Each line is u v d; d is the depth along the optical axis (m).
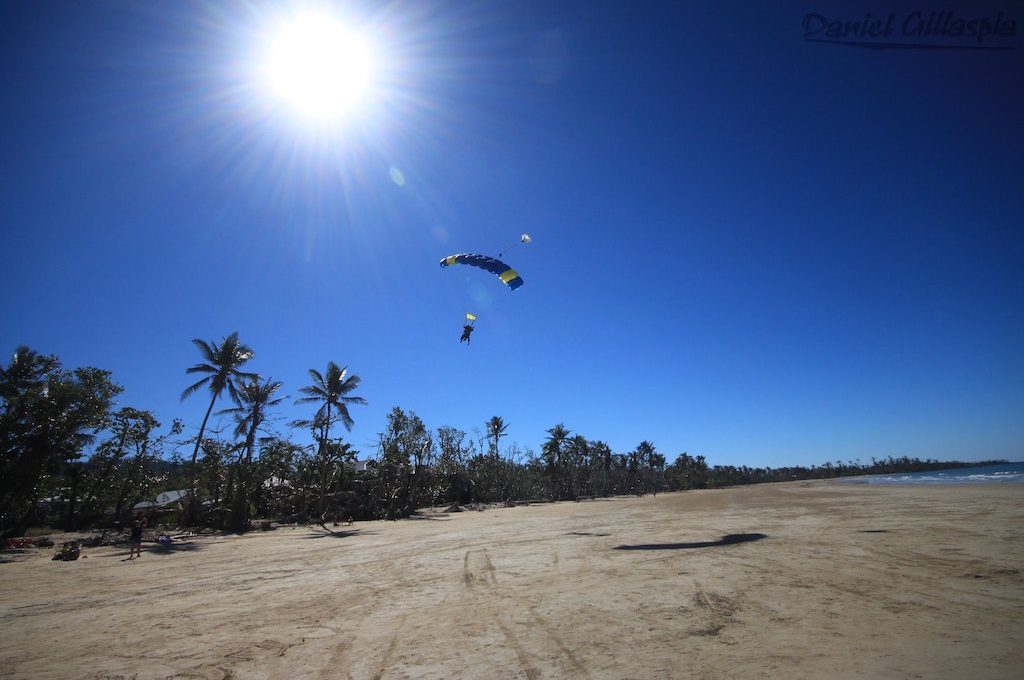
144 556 20.75
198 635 8.58
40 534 33.16
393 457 51.62
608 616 8.48
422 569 14.72
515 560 15.44
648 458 123.81
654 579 11.38
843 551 13.89
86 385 32.62
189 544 25.48
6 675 6.89
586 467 101.19
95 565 18.22
